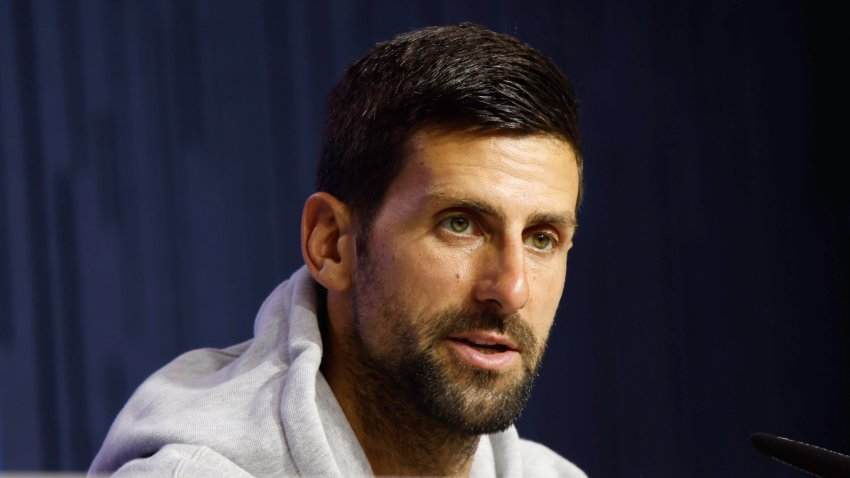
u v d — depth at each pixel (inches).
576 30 395.2
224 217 366.9
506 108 116.2
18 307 349.1
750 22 412.8
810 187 414.9
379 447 126.7
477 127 116.0
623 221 402.0
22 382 348.5
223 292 365.4
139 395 136.3
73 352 352.2
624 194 400.8
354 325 125.3
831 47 415.8
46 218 353.1
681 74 406.3
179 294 361.4
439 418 117.3
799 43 415.5
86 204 356.2
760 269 410.0
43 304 351.3
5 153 351.6
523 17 389.4
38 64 354.9
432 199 115.5
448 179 115.3
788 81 414.3
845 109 413.7
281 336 133.8
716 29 410.3
